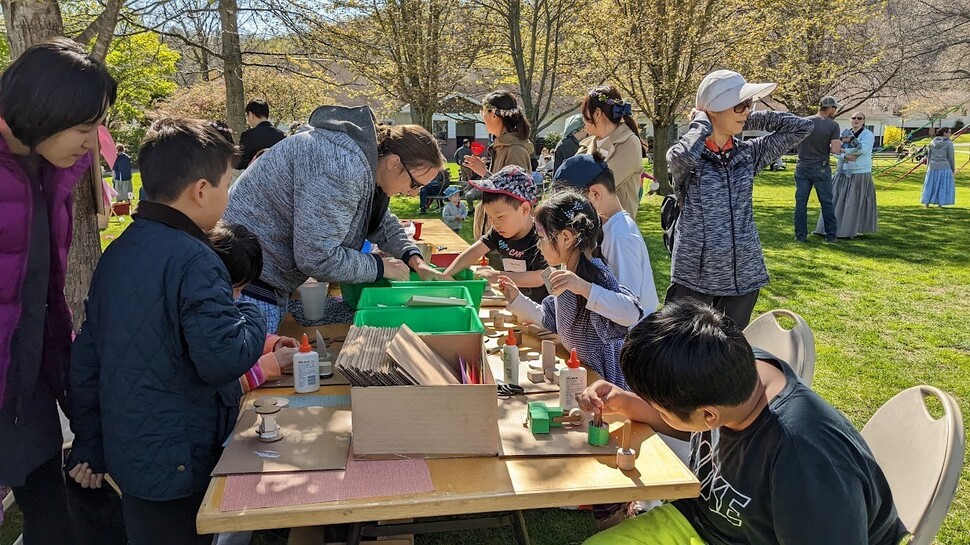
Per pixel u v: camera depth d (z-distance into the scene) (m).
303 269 2.26
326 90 14.69
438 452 1.52
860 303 5.72
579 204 2.23
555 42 10.98
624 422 1.65
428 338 1.85
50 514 1.96
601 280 2.21
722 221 3.23
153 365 1.57
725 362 1.35
